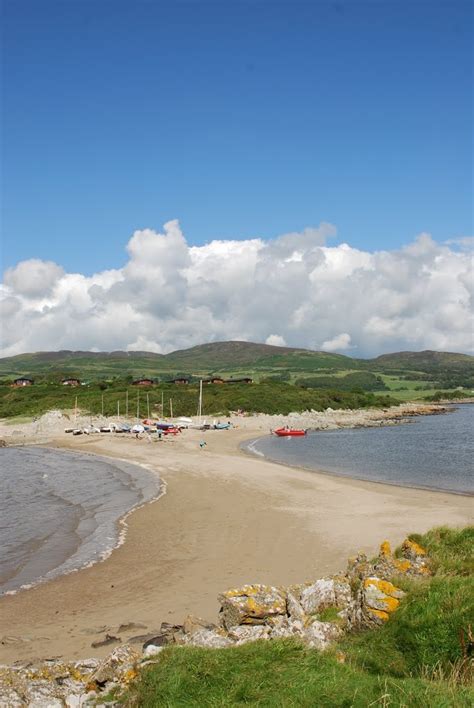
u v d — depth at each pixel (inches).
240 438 3531.0
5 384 6264.8
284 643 384.2
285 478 1768.0
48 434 3946.9
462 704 306.5
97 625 644.1
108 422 4347.9
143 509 1318.9
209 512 1258.0
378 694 321.4
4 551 991.6
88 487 1722.4
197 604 695.1
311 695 322.7
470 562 567.5
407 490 1561.3
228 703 320.5
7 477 2023.9
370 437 3595.0
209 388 5605.3
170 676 353.1
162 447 2974.9
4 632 637.3
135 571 851.4
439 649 386.9
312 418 4773.6
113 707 358.3
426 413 5940.0
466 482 1754.4
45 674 419.8
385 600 442.9
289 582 769.6
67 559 930.7
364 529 1066.7
